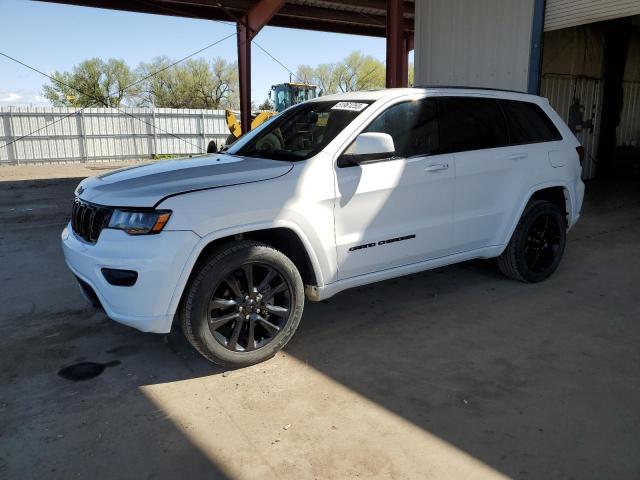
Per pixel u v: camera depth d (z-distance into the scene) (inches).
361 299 191.3
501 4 326.0
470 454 105.0
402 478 98.7
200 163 154.1
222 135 1035.9
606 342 153.9
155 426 116.5
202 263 133.2
